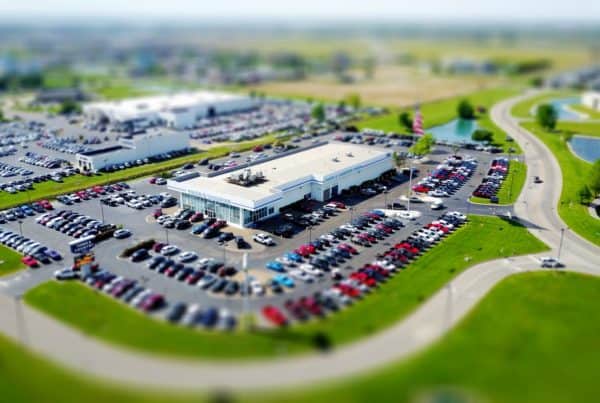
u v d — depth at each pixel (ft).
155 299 294.25
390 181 530.27
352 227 403.13
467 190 506.07
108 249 368.27
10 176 551.18
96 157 567.59
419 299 302.45
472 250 369.91
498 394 226.38
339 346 257.55
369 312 288.51
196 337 264.31
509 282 323.16
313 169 482.69
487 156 636.48
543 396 225.35
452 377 236.02
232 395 223.71
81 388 228.43
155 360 247.09
